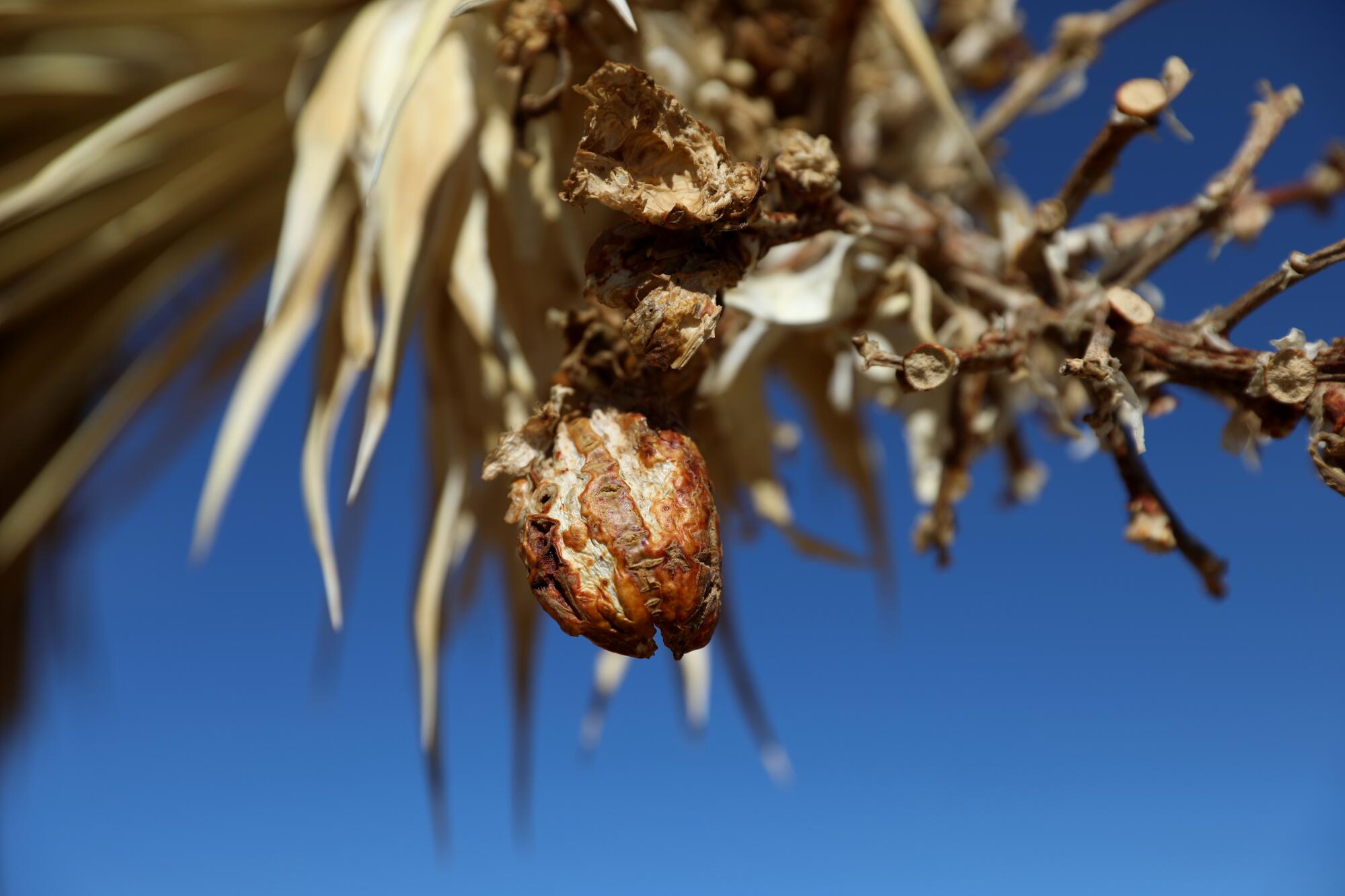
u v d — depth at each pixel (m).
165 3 0.62
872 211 0.45
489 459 0.31
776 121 0.54
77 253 0.66
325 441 0.48
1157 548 0.35
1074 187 0.39
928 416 0.50
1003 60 0.66
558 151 0.46
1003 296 0.42
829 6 0.54
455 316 0.51
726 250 0.31
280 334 0.52
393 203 0.45
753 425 0.53
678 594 0.29
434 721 0.48
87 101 0.67
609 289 0.30
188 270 0.69
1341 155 0.49
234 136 0.63
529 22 0.40
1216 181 0.36
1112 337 0.33
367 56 0.49
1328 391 0.31
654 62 0.49
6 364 0.70
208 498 0.49
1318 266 0.31
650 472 0.30
